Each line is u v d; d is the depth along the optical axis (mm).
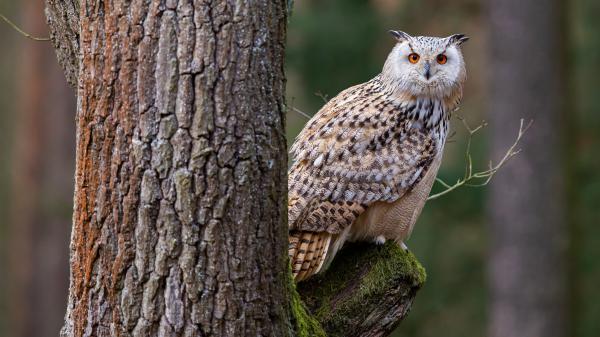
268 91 7215
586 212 28469
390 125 10633
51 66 32031
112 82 7086
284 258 7590
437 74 10695
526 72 25516
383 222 10516
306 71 27953
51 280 33625
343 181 10258
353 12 28641
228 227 7199
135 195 7156
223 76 7008
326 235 10117
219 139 7059
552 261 26062
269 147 7270
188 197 7098
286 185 7488
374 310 9648
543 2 25453
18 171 33844
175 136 7043
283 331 7684
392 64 10906
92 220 7297
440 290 28562
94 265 7359
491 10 25953
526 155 25656
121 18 7008
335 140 10422
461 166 27203
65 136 32469
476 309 28531
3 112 40656
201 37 6953
